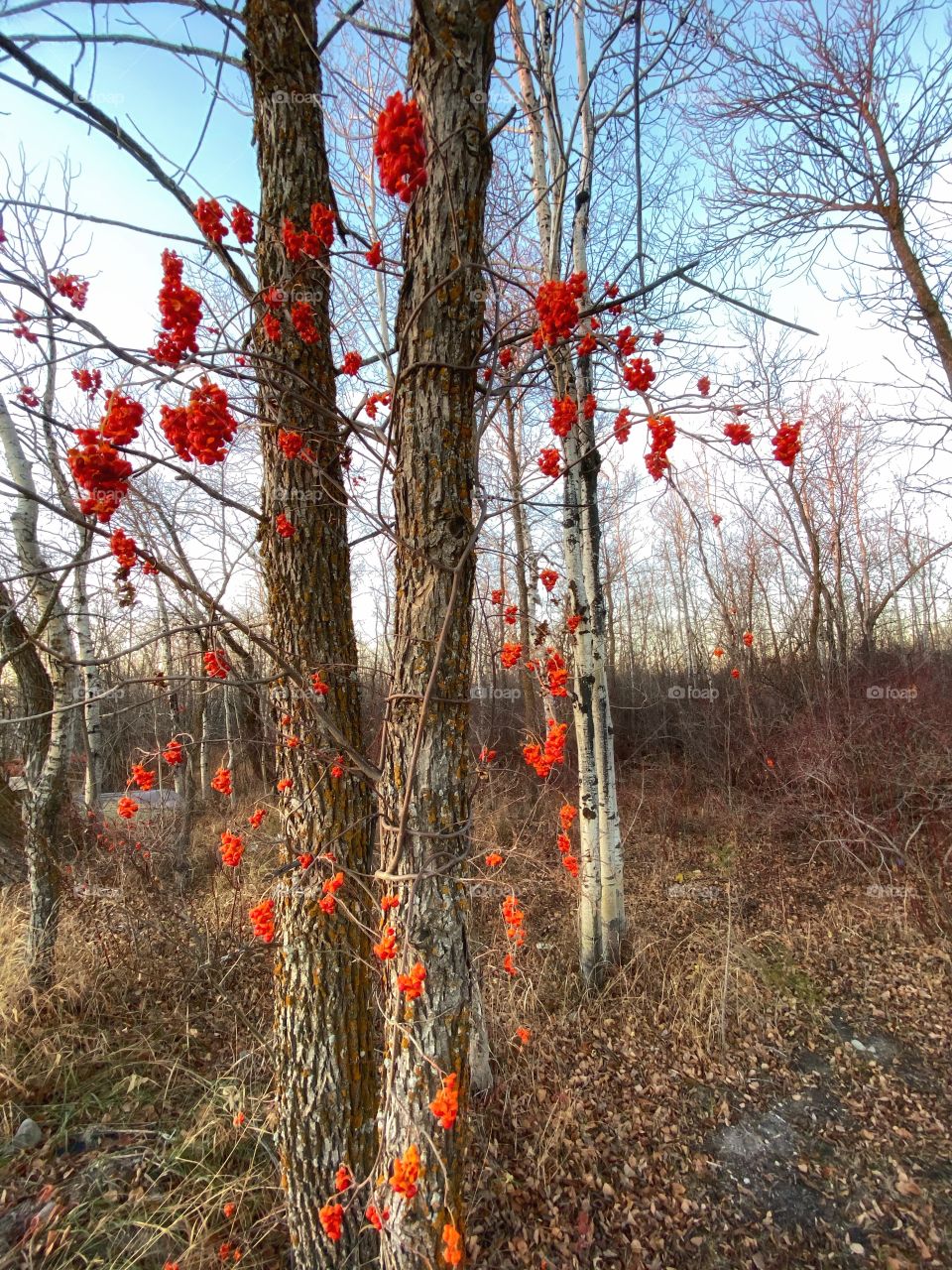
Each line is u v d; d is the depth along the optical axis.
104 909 4.49
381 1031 2.10
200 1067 3.38
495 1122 3.09
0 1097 3.06
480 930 4.64
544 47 2.66
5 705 5.19
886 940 4.67
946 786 5.35
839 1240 2.55
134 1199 2.53
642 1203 2.71
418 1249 1.39
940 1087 3.31
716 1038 3.66
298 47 1.83
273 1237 2.38
